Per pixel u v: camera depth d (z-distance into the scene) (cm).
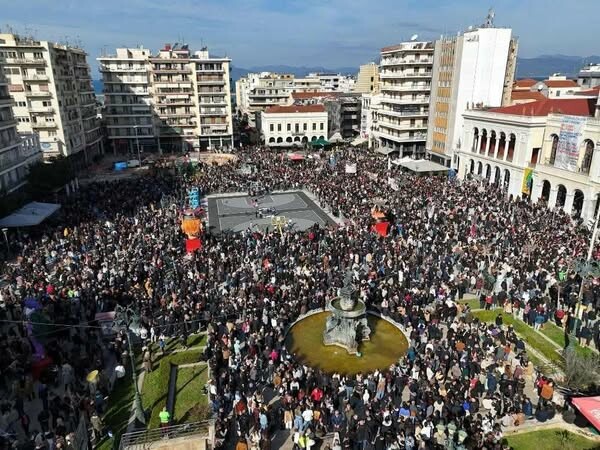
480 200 5491
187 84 10806
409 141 9500
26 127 8475
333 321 2861
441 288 3167
